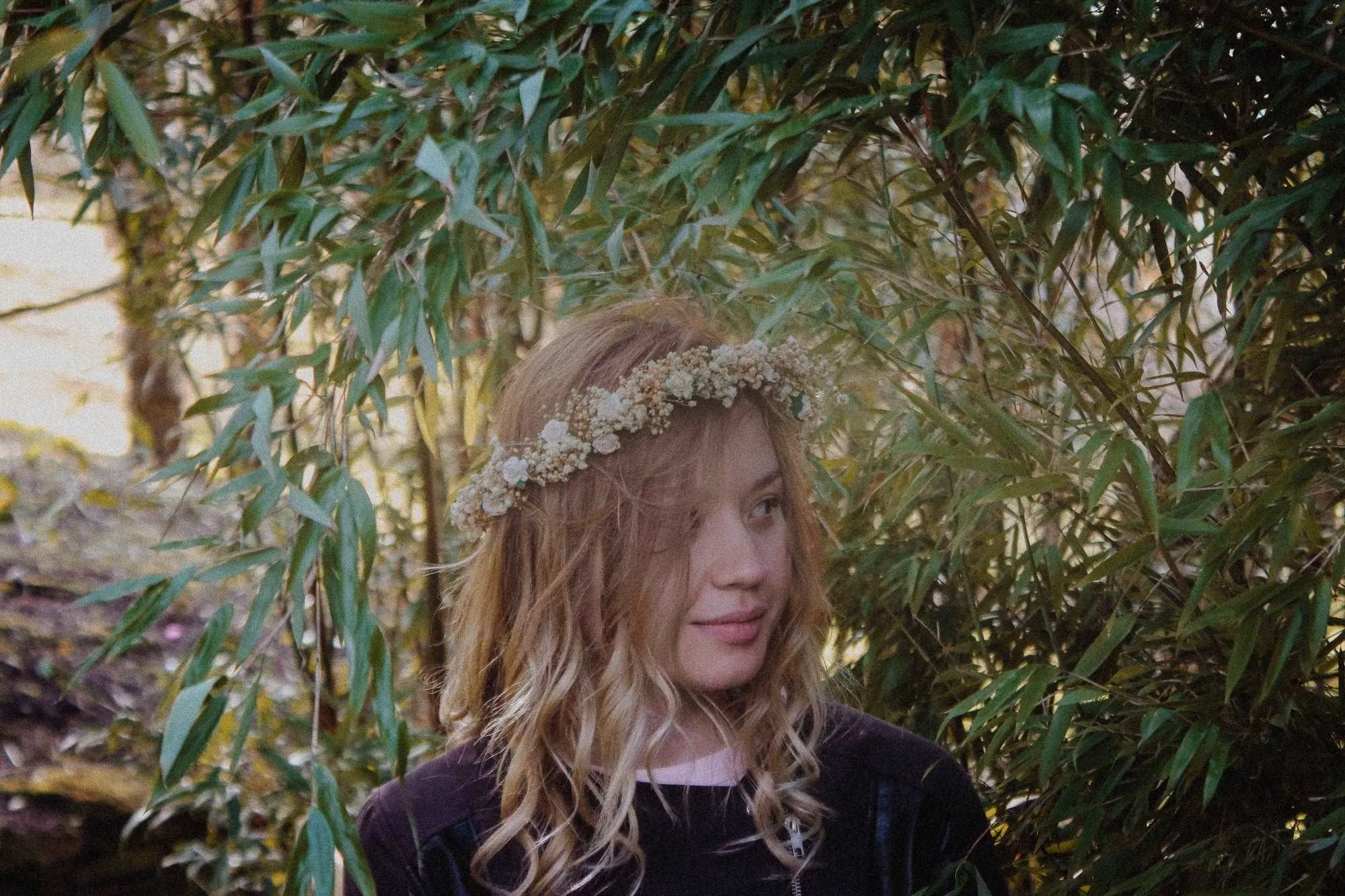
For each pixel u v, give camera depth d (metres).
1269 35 1.30
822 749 1.36
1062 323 2.10
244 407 1.13
